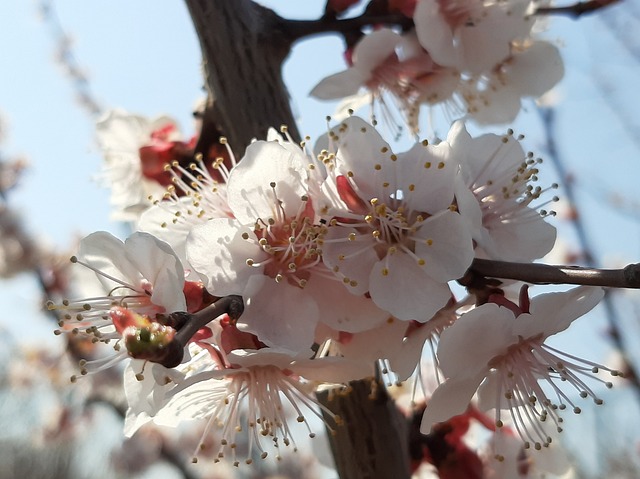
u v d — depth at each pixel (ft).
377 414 0.40
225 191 0.36
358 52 0.48
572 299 0.32
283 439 0.33
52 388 1.39
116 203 0.52
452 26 0.49
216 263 0.32
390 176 0.34
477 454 0.45
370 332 0.34
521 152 0.38
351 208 0.34
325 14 0.48
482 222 0.37
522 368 0.34
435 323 0.35
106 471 1.62
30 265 1.18
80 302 0.31
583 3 0.51
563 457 0.46
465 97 0.52
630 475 1.13
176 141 0.51
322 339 0.34
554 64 0.54
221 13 0.45
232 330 0.31
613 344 0.89
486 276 0.32
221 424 0.33
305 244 0.33
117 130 0.52
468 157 0.38
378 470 0.40
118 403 1.06
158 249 0.29
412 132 0.51
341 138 0.34
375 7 0.48
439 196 0.33
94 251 0.31
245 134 0.45
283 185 0.33
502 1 0.50
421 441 0.45
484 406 0.35
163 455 1.21
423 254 0.32
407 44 0.49
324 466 0.50
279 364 0.32
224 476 1.21
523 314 0.32
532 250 0.37
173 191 0.37
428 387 0.42
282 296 0.32
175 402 0.34
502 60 0.52
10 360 1.52
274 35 0.46
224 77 0.45
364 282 0.33
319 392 0.41
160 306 0.30
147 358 0.24
